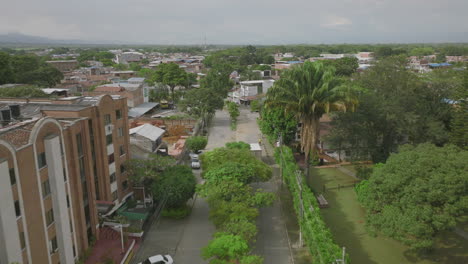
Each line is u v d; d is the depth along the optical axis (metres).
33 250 24.70
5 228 21.73
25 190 23.86
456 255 33.38
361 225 40.00
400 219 30.23
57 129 27.72
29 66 118.69
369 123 54.56
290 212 43.12
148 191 44.72
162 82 120.50
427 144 38.47
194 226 39.53
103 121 37.25
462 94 49.97
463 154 33.62
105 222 36.91
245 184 38.94
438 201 30.42
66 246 28.31
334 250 27.92
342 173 56.62
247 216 33.19
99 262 30.83
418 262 32.59
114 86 98.06
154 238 36.97
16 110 34.59
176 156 59.97
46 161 26.58
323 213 43.09
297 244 35.88
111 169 39.47
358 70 139.88
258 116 104.06
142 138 55.25
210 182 37.75
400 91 54.41
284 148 56.94
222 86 116.75
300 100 42.28
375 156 56.06
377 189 34.84
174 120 87.38
